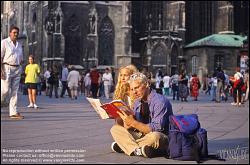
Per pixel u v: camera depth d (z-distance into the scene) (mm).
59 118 21578
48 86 51438
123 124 11531
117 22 82500
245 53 50094
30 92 28406
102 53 81750
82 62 79688
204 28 89062
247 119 22672
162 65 82000
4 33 112125
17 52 20297
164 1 86562
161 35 82312
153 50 82438
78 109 27828
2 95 20594
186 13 87750
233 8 87938
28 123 18938
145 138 10898
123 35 82312
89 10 80312
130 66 12211
